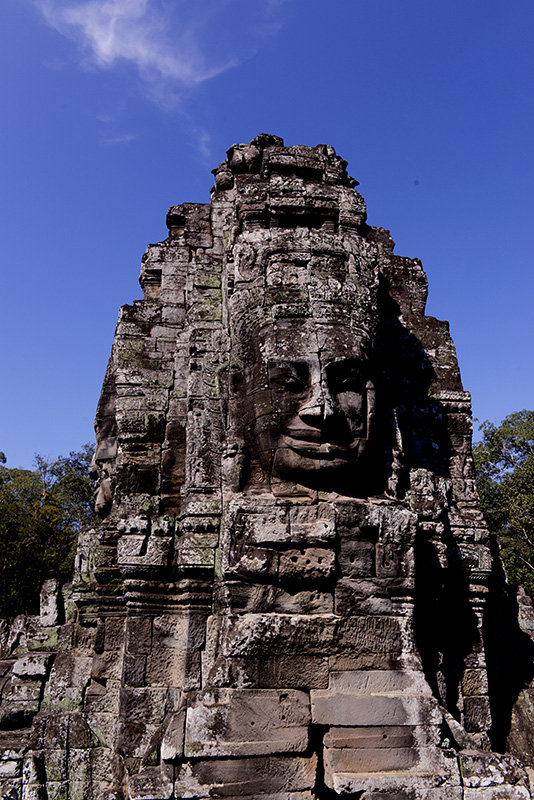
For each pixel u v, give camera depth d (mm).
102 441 8992
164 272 8914
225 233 8469
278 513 6000
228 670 5520
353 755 5391
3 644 9586
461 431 8422
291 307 6520
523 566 24172
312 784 5273
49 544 28000
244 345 6738
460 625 7469
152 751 5660
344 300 6676
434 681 6625
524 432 27562
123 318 8469
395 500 6738
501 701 8031
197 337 7746
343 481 6410
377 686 5730
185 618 6832
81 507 33000
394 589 6094
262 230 7055
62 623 9094
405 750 5484
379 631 5926
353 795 5262
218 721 5301
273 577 5875
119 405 7965
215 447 7277
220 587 6379
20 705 8250
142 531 7180
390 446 7102
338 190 7449
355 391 6465
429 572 6984
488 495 26141
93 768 7383
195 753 5172
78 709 7895
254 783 5195
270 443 6293
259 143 8734
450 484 7766
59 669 8078
